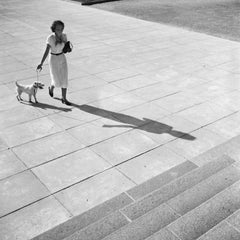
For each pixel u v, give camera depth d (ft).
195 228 13.78
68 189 18.72
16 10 66.90
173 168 20.34
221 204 15.14
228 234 13.19
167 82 32.63
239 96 29.89
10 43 44.96
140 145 22.67
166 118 26.11
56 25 24.77
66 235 15.44
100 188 18.81
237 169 18.42
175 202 15.69
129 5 74.79
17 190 18.58
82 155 21.58
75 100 28.78
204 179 17.93
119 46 43.98
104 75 34.24
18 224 16.39
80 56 39.91
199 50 42.55
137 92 30.48
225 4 76.43
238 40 47.37
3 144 22.62
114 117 26.16
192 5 75.31
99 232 14.51
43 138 23.31
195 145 22.76
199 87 31.60
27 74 34.35
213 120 25.91
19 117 25.94
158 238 13.21
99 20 58.85
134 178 19.62
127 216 15.42
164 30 52.54
